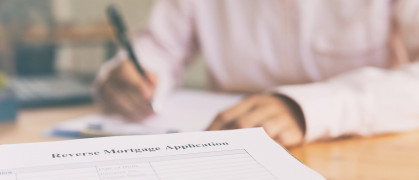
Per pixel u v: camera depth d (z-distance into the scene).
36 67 1.04
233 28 1.03
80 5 1.49
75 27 1.13
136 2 1.74
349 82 0.57
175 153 0.30
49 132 0.56
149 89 0.74
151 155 0.30
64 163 0.28
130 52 0.78
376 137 0.52
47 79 0.94
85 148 0.31
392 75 0.59
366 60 0.92
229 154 0.31
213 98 0.78
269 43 1.00
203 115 0.62
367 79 0.57
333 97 0.50
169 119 0.60
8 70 1.01
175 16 1.04
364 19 0.90
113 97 0.70
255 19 1.00
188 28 1.06
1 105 0.63
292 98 0.48
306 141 0.47
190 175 0.27
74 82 0.90
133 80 0.73
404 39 0.82
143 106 0.66
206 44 1.07
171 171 0.27
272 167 0.29
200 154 0.30
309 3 0.93
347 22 0.91
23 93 0.78
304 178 0.27
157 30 1.02
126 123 0.57
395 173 0.39
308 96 0.49
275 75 1.00
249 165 0.29
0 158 0.28
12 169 0.27
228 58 1.05
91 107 0.75
